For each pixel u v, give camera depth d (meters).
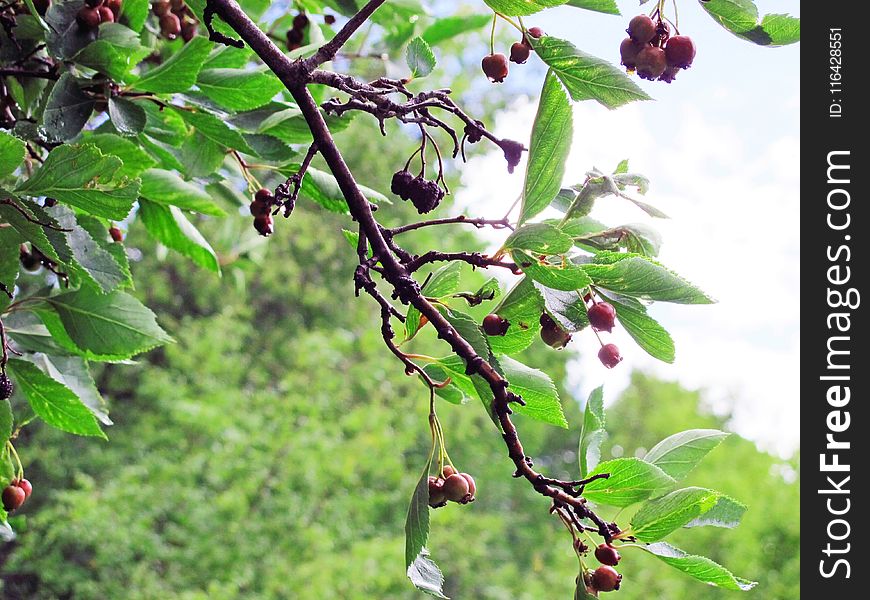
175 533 3.62
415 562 0.51
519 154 0.57
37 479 4.06
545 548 5.59
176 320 4.69
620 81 0.54
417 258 0.54
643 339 0.53
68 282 0.71
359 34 0.90
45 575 3.52
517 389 0.55
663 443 0.57
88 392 0.74
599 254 0.52
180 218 0.78
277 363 4.42
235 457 3.72
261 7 0.86
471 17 0.90
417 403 4.27
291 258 4.59
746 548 4.05
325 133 0.55
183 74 0.67
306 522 3.65
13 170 0.56
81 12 0.67
